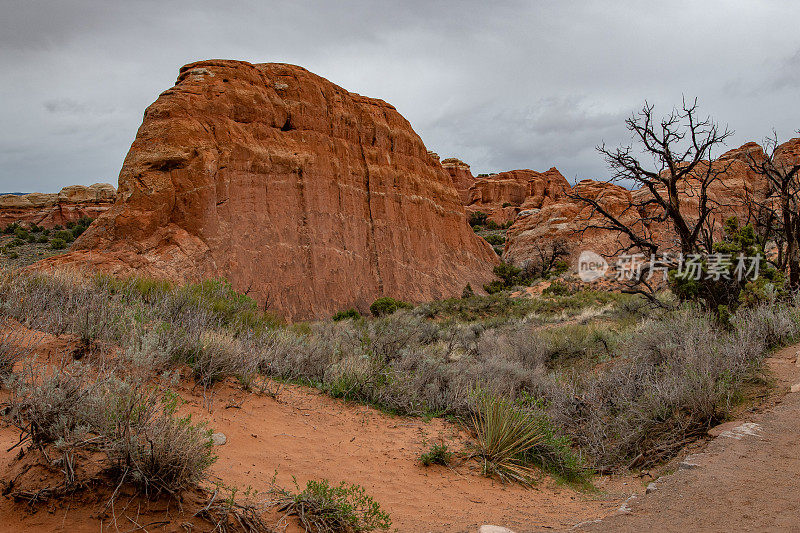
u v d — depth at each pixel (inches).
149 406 141.7
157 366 230.4
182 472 126.3
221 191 1341.0
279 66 1710.1
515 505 184.9
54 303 268.2
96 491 118.5
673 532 131.0
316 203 1648.6
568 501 198.4
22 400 145.8
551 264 2295.8
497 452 235.8
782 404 251.1
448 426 274.2
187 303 346.9
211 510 124.5
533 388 376.8
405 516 160.1
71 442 122.7
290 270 1486.2
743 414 251.4
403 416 285.1
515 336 612.7
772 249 931.3
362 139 2005.4
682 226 519.5
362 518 148.3
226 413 224.4
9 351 176.2
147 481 121.5
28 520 108.7
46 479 117.5
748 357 319.0
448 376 338.0
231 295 426.6
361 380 301.1
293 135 1659.7
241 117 1504.7
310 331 570.3
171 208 1230.9
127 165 1237.1
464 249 2498.8
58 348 206.2
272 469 179.5
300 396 285.6
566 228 2303.2
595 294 1259.8
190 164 1273.4
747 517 137.4
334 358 341.7
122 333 241.6
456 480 206.7
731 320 395.5
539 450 250.4
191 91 1375.5
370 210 1931.6
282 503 143.1
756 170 669.3
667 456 247.9
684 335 365.7
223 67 1517.0
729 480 169.3
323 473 186.7
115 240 1142.3
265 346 325.7
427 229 2231.8
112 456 122.5
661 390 291.6
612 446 279.6
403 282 1958.7
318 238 1615.4
